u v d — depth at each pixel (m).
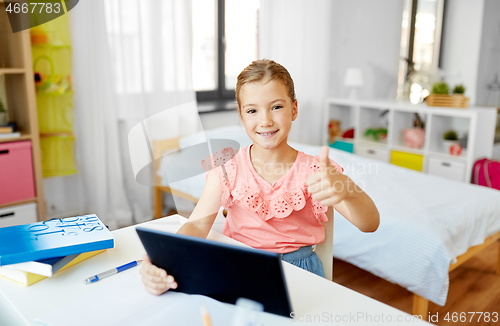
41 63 2.20
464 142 3.24
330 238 1.04
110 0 2.05
